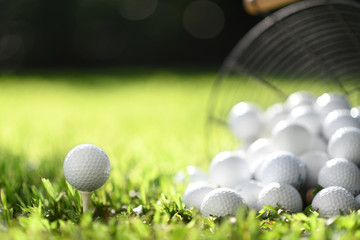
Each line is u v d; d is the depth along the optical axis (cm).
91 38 492
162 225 68
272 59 109
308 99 98
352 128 81
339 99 92
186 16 491
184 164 95
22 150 104
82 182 71
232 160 81
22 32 468
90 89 301
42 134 131
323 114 91
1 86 315
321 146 86
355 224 66
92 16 487
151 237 66
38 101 240
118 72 418
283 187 73
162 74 387
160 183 85
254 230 65
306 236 67
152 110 199
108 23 492
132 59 497
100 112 196
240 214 67
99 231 65
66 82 344
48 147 112
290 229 67
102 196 79
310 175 80
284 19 87
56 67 483
